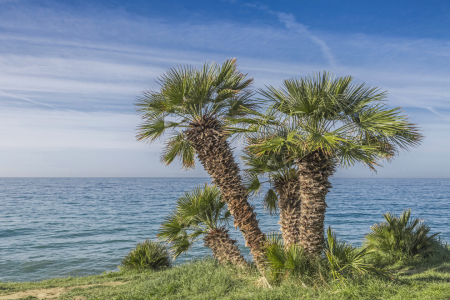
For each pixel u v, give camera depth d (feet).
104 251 71.20
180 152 33.71
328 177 24.66
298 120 24.21
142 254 44.96
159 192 364.17
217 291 24.62
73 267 57.36
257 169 29.96
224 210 36.45
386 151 23.73
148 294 26.66
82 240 85.25
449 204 200.23
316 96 22.52
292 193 28.37
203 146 29.43
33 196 290.56
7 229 104.88
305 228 24.75
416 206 185.68
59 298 28.73
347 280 21.15
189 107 30.01
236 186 29.32
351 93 23.56
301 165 24.89
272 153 28.30
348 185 593.42
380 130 21.75
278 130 25.52
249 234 29.17
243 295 22.43
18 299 28.73
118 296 26.96
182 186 556.10
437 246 34.53
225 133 28.43
